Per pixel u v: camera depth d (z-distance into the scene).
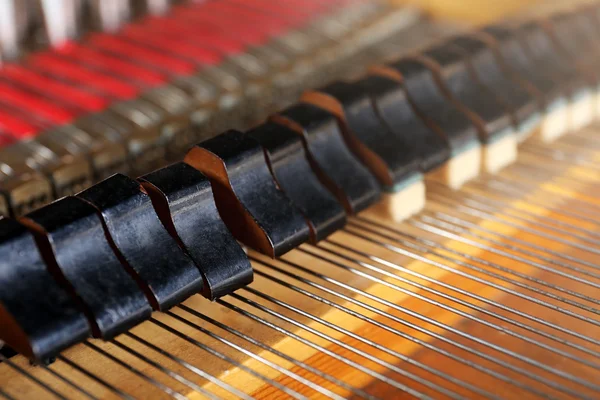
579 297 0.34
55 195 0.39
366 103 0.36
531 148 0.41
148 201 0.32
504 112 0.39
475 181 0.39
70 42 0.48
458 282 0.35
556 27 0.42
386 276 0.35
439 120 0.38
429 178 0.39
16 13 0.47
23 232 0.31
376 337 0.34
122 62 0.46
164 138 0.41
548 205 0.38
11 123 0.41
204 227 0.33
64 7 0.48
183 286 0.32
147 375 0.32
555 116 0.41
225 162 0.33
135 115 0.42
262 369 0.33
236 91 0.43
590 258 0.36
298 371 0.33
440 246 0.36
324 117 0.36
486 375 0.32
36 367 0.33
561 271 0.35
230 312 0.34
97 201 0.32
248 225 0.34
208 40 0.48
